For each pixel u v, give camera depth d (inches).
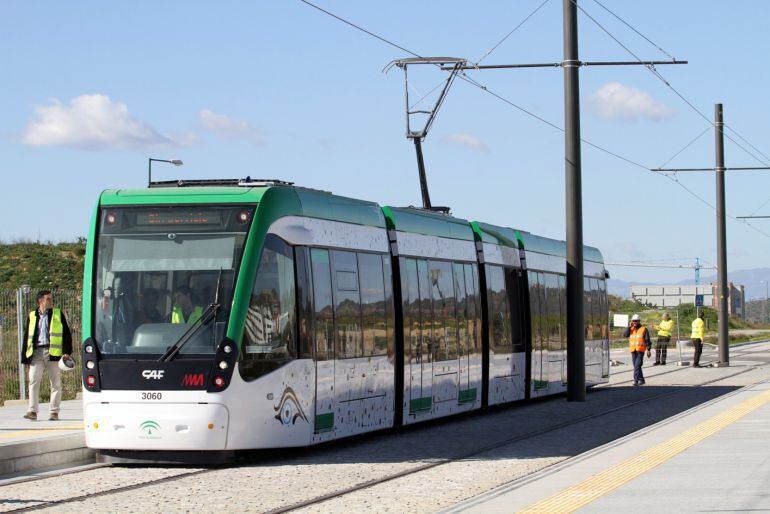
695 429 801.6
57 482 621.6
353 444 828.0
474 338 1034.7
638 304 4776.1
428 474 652.7
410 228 925.2
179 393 676.1
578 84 1210.0
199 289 693.3
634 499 489.4
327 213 789.2
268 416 697.6
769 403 1047.6
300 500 554.9
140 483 613.6
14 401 1106.1
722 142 2022.6
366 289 834.2
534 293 1209.4
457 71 1192.2
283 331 717.9
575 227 1215.6
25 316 1211.2
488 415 1074.7
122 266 706.8
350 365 797.9
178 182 774.5
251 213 708.7
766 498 485.1
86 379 691.4
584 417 1036.5
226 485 606.9
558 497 500.4
